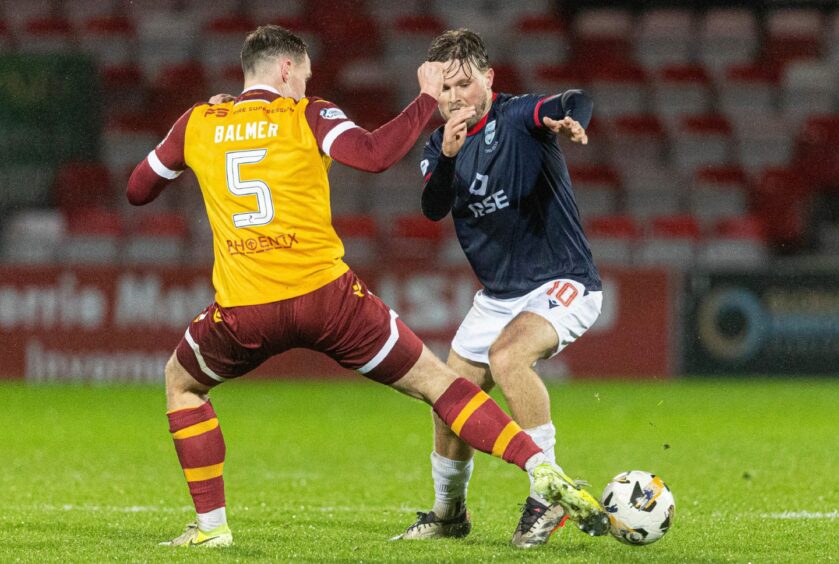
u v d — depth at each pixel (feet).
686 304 196.95
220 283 58.90
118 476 100.68
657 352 196.75
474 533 68.59
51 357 190.70
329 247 58.49
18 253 213.66
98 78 224.12
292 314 57.62
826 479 97.60
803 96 261.44
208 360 59.67
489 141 66.44
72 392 180.24
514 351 63.31
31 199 221.46
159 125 237.45
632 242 219.82
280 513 77.87
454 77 65.41
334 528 70.49
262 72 60.59
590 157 246.27
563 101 63.82
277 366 198.70
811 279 197.16
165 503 83.05
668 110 257.75
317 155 58.13
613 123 249.14
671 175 236.02
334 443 127.13
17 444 124.77
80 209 222.48
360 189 230.68
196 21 266.57
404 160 235.20
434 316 191.83
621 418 150.51
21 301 190.70
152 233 214.90
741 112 260.01
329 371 198.59
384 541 64.49
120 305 190.60
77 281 190.49
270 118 58.49
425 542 64.03
